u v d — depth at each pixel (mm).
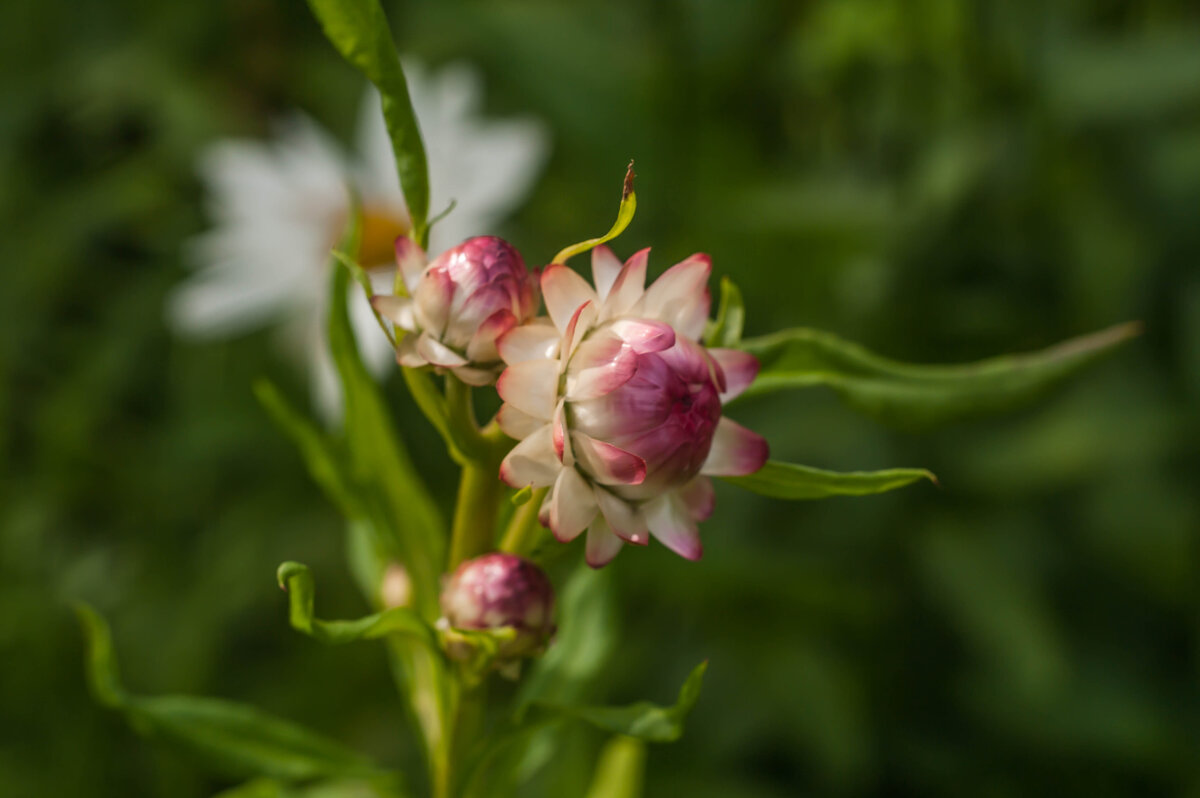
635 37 802
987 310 695
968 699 701
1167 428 662
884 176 750
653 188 754
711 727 689
